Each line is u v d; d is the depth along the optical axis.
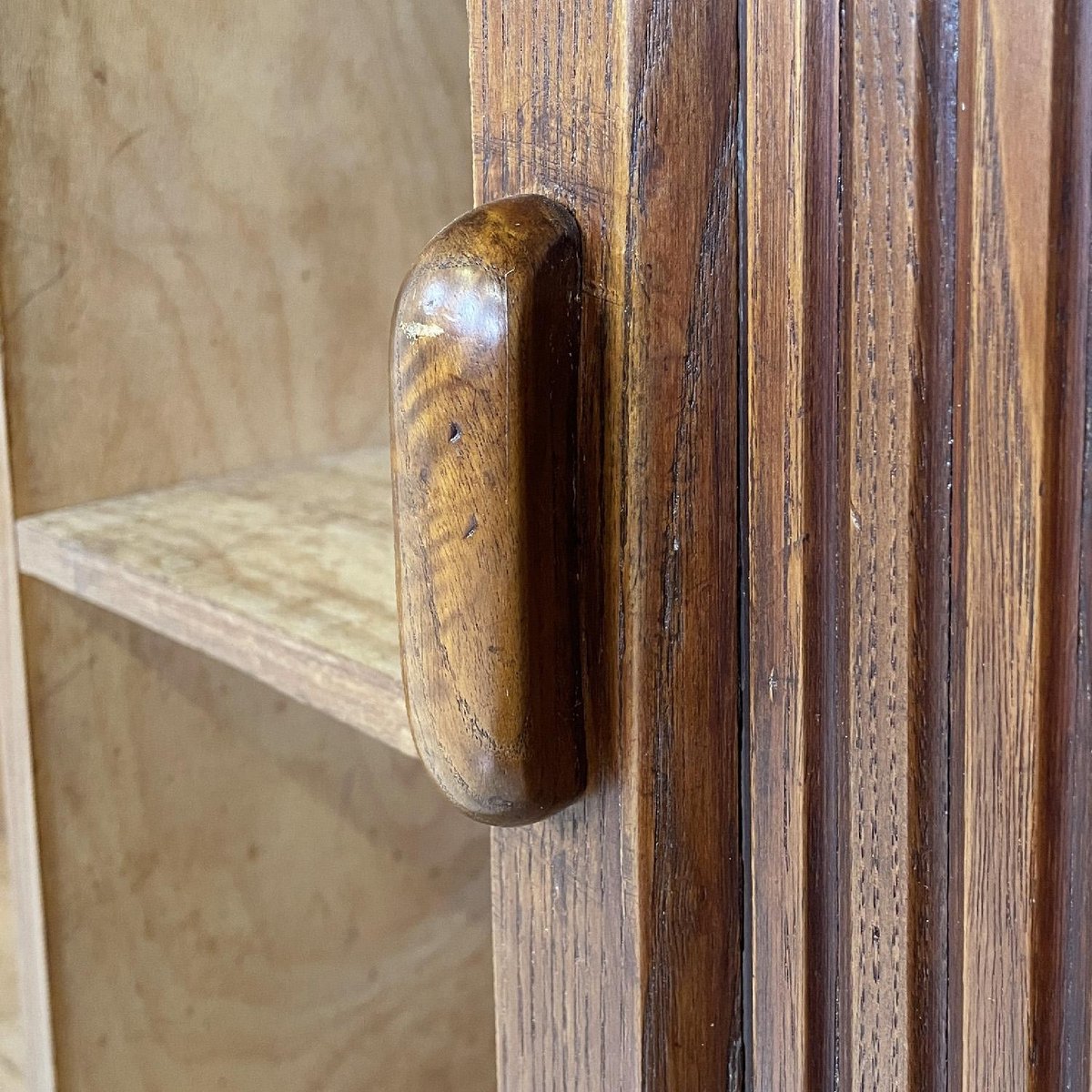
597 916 0.32
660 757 0.30
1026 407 0.24
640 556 0.29
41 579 0.58
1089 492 0.24
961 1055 0.27
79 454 0.60
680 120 0.28
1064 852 0.25
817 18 0.26
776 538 0.29
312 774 0.72
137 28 0.59
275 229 0.66
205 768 0.66
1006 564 0.25
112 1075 0.64
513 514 0.28
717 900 0.31
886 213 0.26
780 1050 0.31
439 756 0.30
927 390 0.26
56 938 0.61
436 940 0.80
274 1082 0.72
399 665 0.40
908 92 0.25
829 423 0.27
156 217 0.61
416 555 0.30
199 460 0.65
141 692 0.63
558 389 0.29
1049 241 0.23
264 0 0.63
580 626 0.30
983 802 0.26
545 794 0.30
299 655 0.43
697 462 0.29
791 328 0.28
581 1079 0.33
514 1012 0.35
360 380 0.71
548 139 0.30
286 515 0.59
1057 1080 0.26
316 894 0.73
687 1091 0.31
